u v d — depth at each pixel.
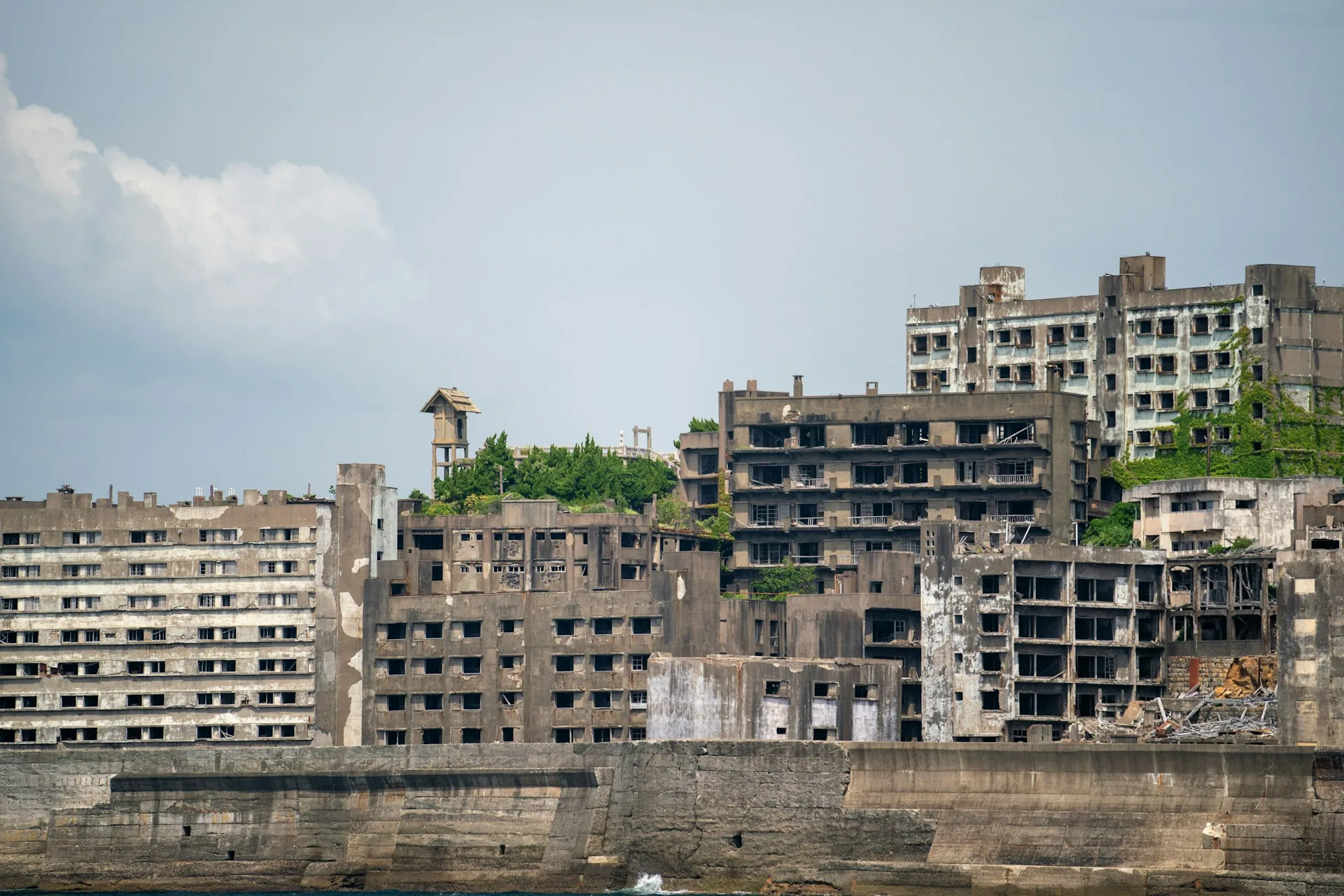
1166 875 179.88
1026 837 187.00
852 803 193.62
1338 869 176.88
